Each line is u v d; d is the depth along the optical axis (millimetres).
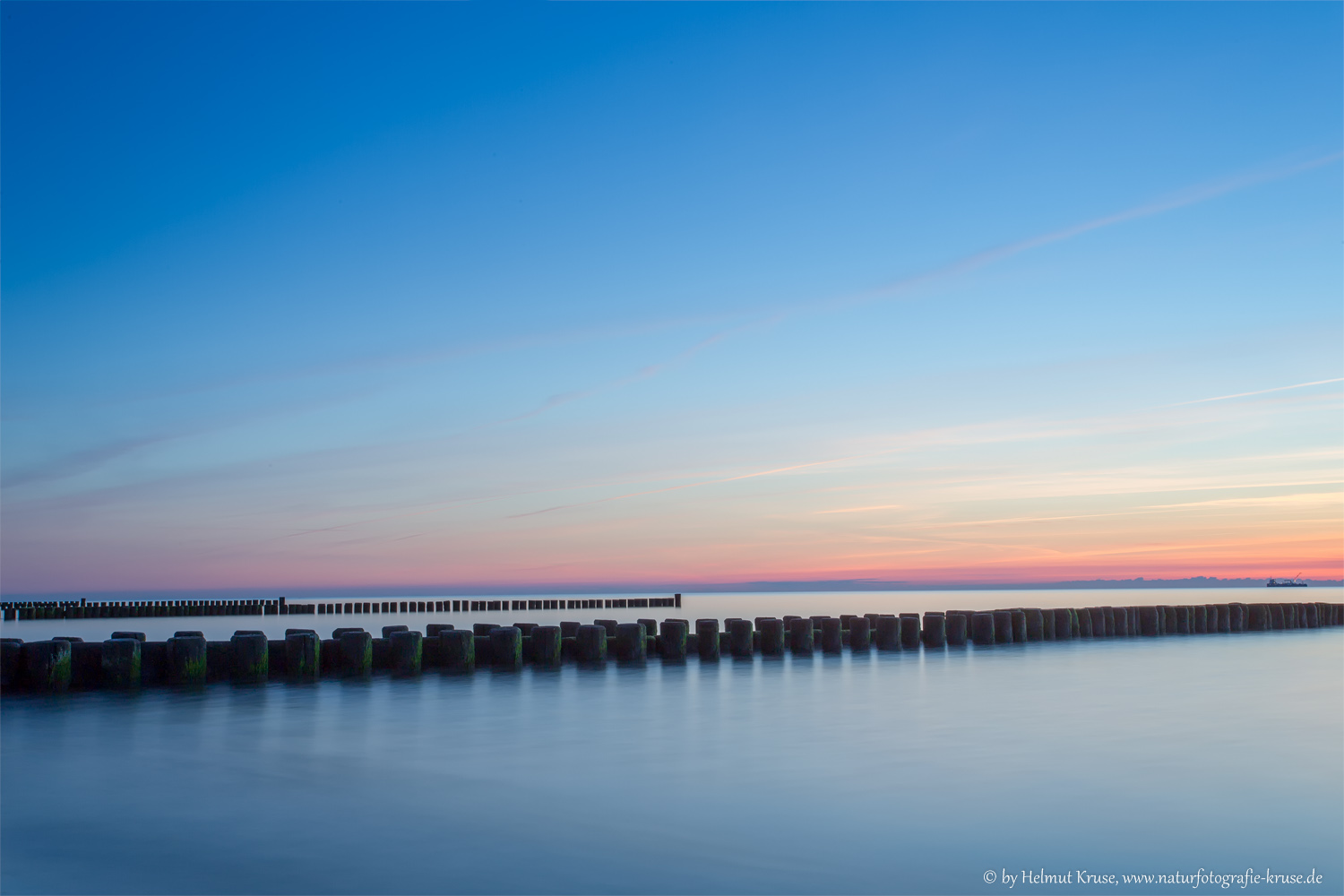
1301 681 16312
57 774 9188
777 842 7055
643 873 6441
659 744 10625
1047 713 12656
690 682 16031
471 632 17984
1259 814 7691
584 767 9477
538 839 7168
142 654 15328
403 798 8305
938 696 14328
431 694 14500
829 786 8672
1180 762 9523
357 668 16688
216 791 8562
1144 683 16016
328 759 9867
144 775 9156
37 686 14375
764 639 21047
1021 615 25109
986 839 7113
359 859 6727
